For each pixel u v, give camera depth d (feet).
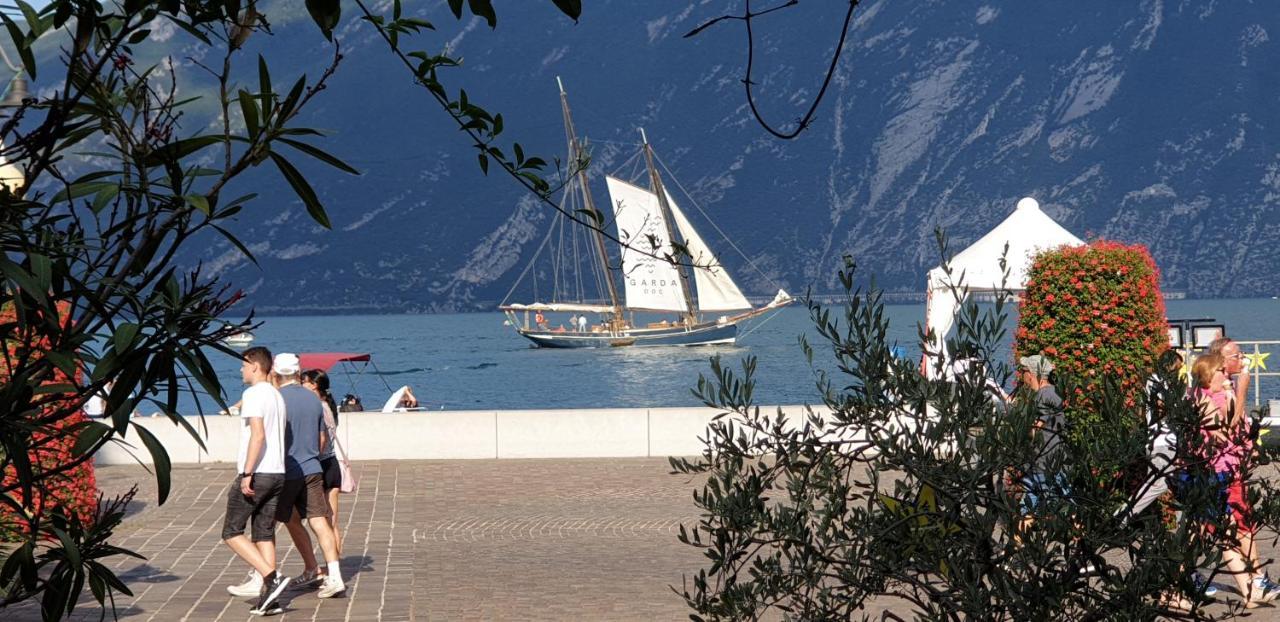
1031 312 64.80
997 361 20.58
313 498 49.80
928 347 20.80
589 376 508.94
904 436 20.93
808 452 20.99
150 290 13.58
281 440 47.16
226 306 13.55
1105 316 62.95
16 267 12.25
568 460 96.27
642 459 96.58
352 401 144.36
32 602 44.93
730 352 608.60
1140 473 19.88
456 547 61.52
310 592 51.01
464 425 97.50
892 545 20.03
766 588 20.88
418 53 14.46
